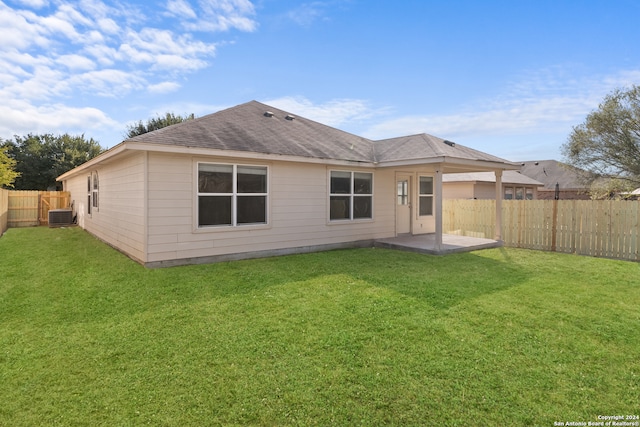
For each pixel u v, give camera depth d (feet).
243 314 15.60
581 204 32.78
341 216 35.32
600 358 11.52
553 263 27.63
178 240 25.75
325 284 20.51
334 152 34.37
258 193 29.58
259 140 30.55
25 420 8.53
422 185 42.83
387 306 16.49
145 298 17.97
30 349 12.34
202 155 26.35
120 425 8.36
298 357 11.58
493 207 39.83
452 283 20.85
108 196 35.94
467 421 8.42
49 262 26.86
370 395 9.45
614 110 64.28
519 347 12.28
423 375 10.43
